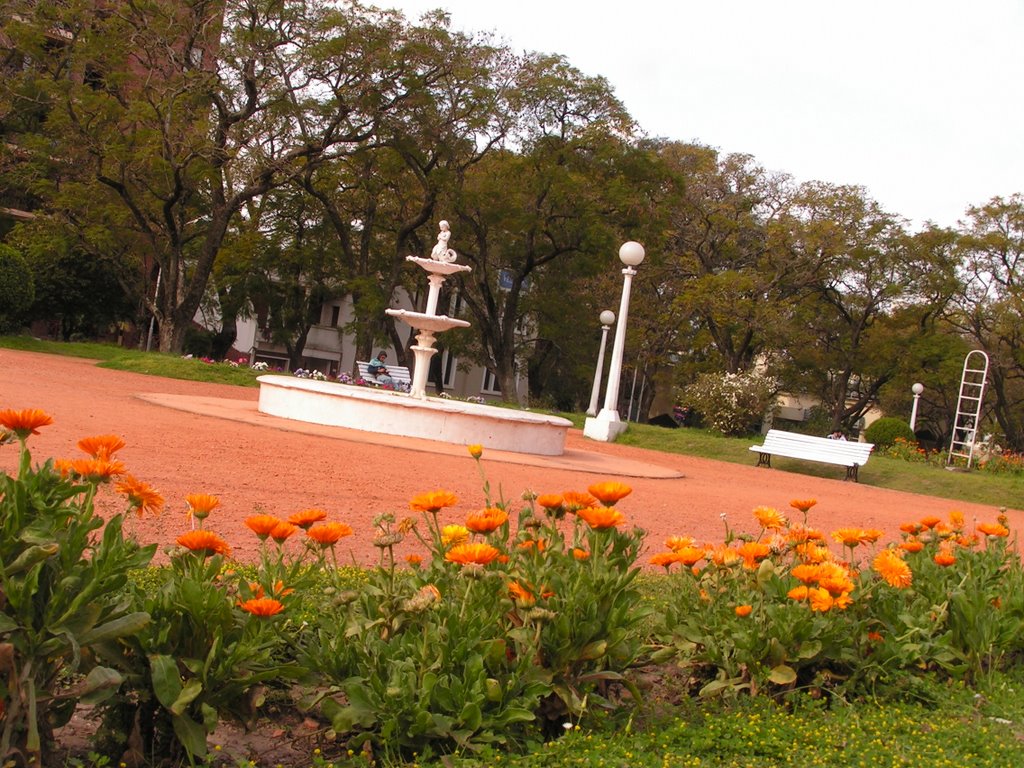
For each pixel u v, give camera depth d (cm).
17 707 248
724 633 435
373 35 2789
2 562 246
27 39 2764
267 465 963
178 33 2728
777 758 361
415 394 1703
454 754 312
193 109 2823
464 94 3031
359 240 3812
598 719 370
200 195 3266
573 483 1195
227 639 309
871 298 4200
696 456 2177
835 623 436
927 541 529
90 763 288
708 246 4188
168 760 300
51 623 255
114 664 286
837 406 4469
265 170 2855
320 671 342
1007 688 475
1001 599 542
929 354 4062
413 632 351
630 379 5256
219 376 2336
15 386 1355
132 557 281
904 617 474
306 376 2664
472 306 3528
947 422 4666
